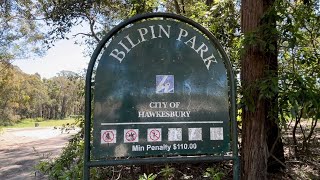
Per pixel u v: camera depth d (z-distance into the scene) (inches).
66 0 340.2
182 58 103.0
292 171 163.5
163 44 103.0
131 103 99.0
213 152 100.1
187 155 109.6
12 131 941.8
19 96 1131.3
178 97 101.2
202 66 103.4
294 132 181.8
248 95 126.0
